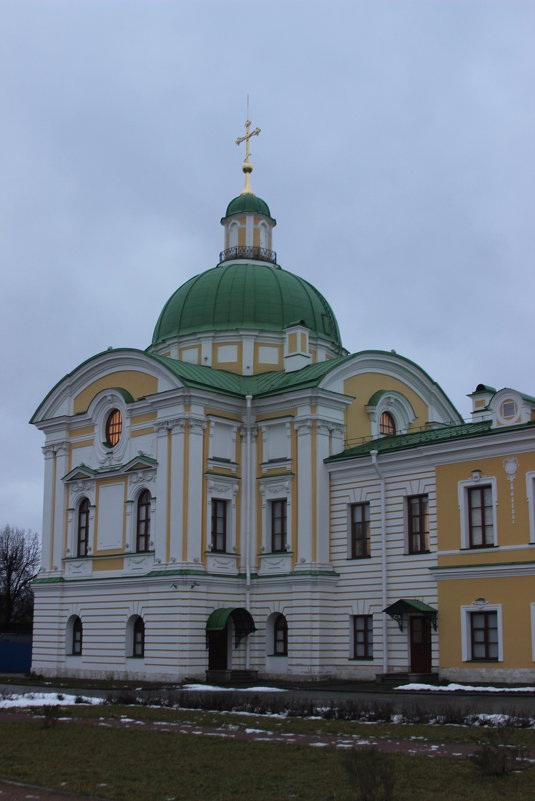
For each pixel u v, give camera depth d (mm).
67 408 54125
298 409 47344
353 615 44500
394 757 18969
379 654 42969
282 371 52438
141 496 48812
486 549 39469
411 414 52688
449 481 41406
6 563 106062
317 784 16562
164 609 45438
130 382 50531
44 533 53719
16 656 62906
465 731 23016
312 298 57906
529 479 38469
